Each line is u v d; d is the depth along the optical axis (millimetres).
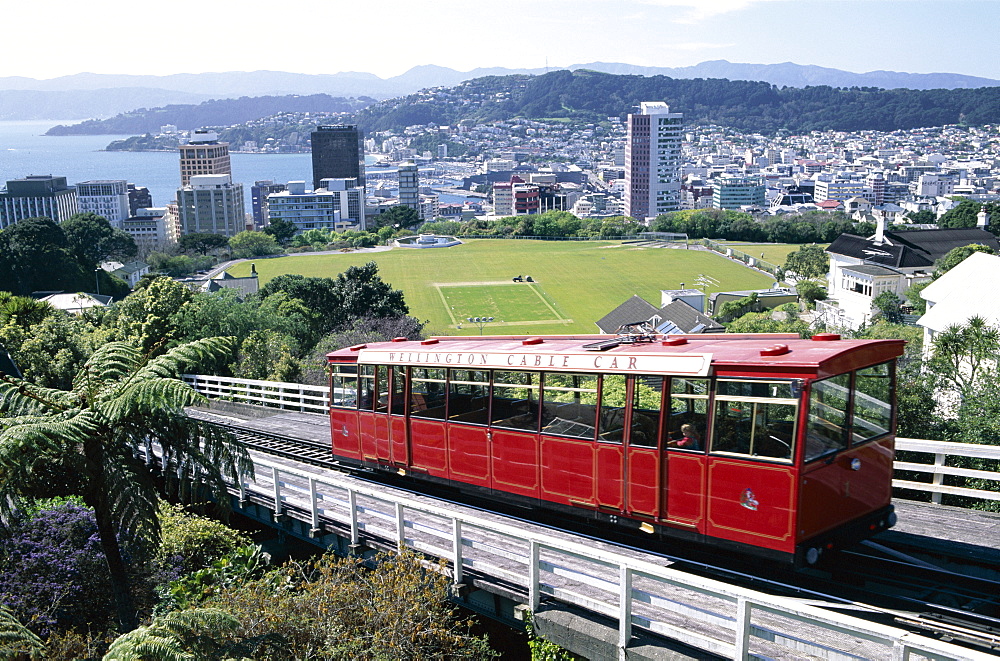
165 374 13391
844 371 12547
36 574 15266
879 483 13391
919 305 76625
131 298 52562
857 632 9086
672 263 167000
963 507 17391
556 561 14484
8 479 12383
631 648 11289
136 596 15680
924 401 21578
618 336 16203
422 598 12820
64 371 36281
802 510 12078
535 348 16172
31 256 108500
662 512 13789
